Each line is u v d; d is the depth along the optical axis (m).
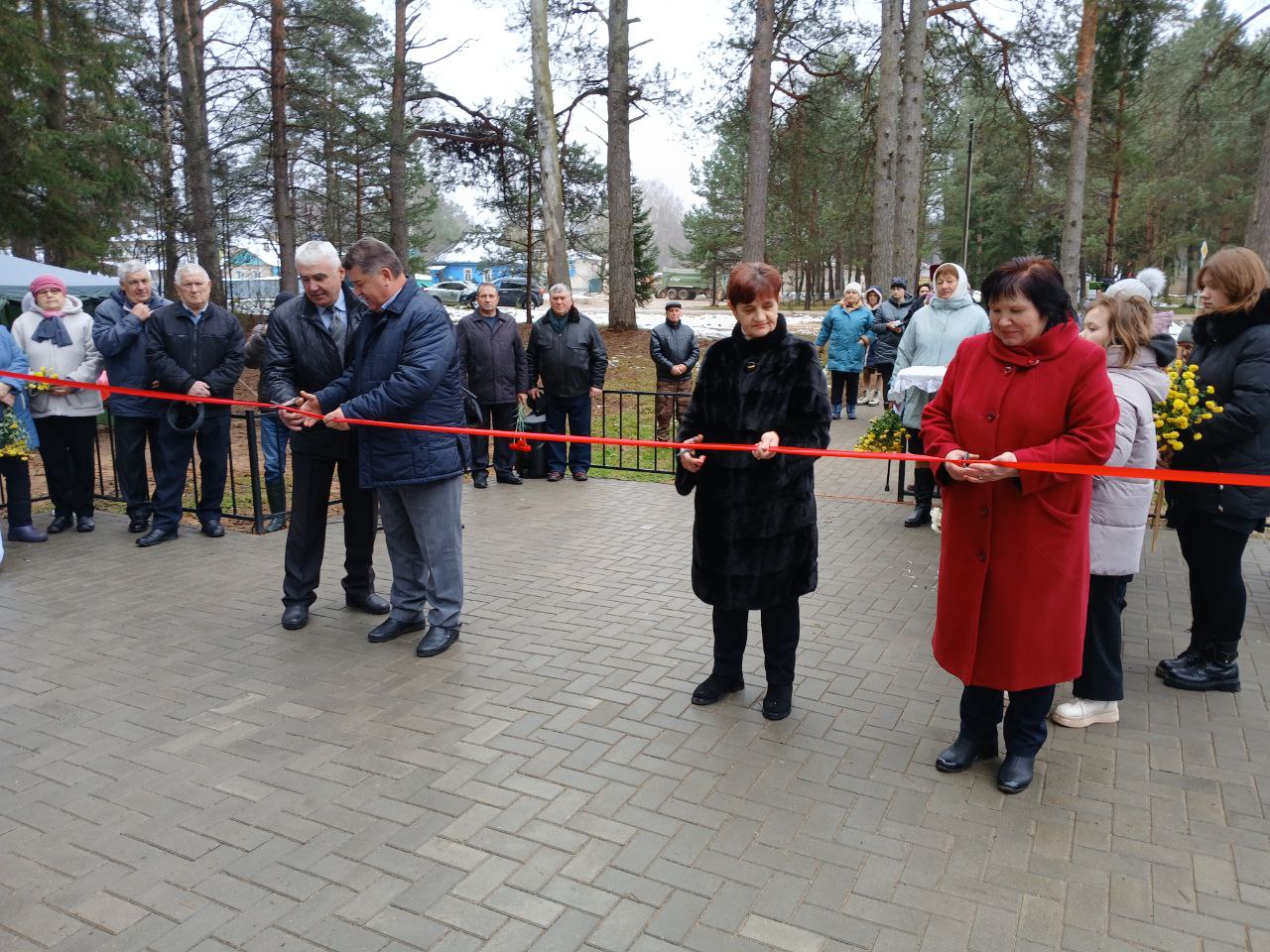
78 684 4.15
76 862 2.83
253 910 2.59
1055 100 20.88
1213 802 3.11
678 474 3.79
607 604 5.20
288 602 4.90
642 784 3.24
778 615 3.63
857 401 14.82
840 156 22.75
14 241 17.81
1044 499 2.94
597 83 20.16
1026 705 3.15
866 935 2.46
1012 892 2.64
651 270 34.06
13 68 15.37
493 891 2.66
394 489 4.47
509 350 8.47
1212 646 3.99
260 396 7.08
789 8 18.69
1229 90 17.83
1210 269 3.74
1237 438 3.68
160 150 21.23
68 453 6.80
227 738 3.62
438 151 23.55
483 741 3.58
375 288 4.18
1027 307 2.84
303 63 21.38
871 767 3.36
